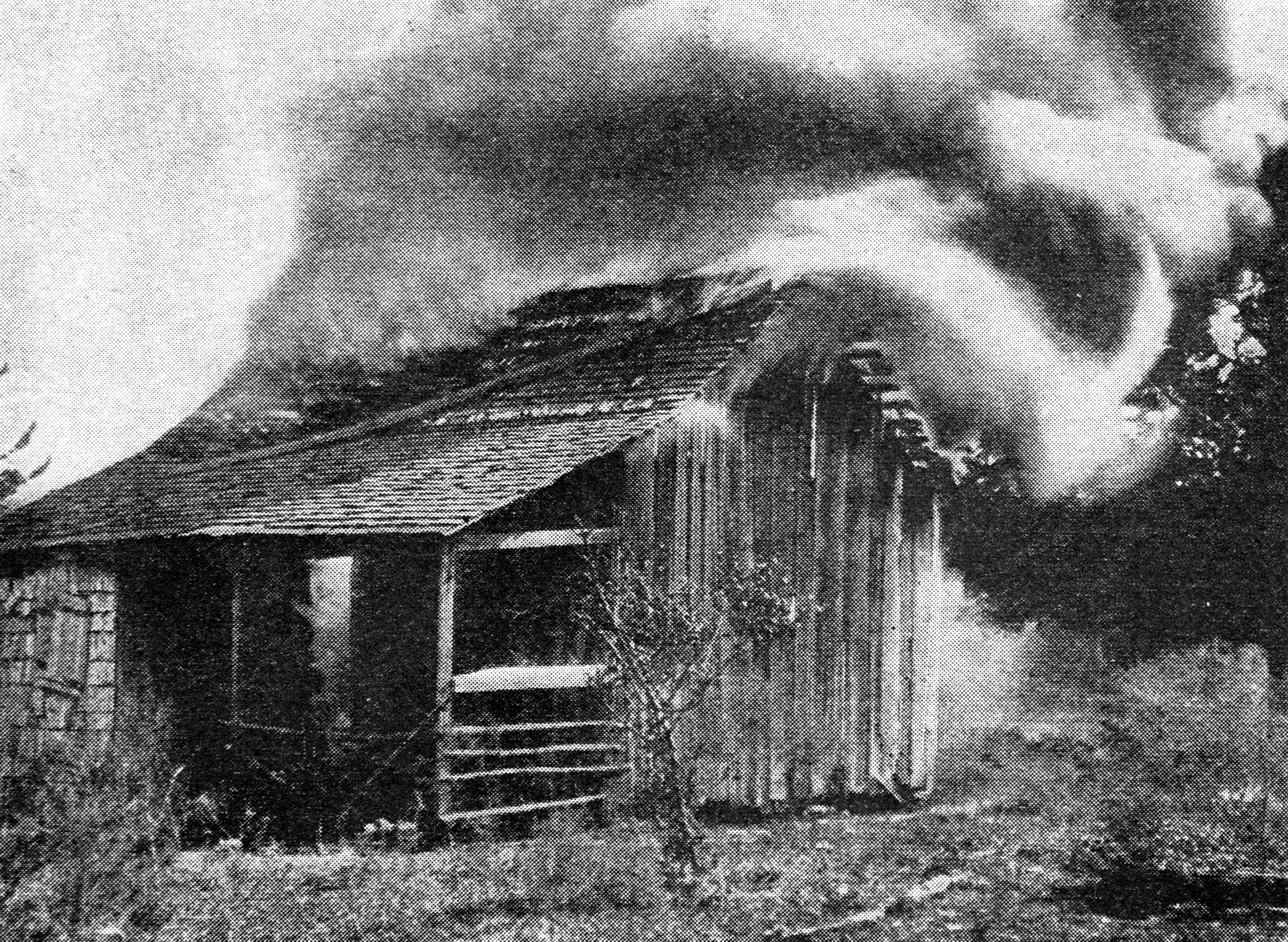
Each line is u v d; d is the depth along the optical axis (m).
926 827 14.68
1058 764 18.88
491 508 13.81
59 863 10.11
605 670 12.75
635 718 12.54
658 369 16.20
